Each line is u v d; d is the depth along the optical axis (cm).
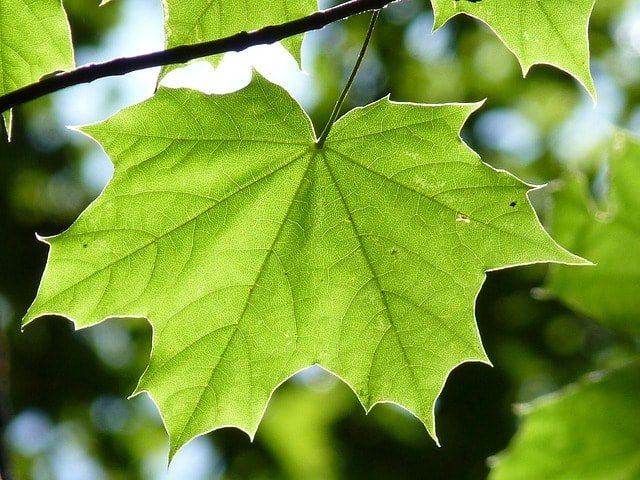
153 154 58
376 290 60
